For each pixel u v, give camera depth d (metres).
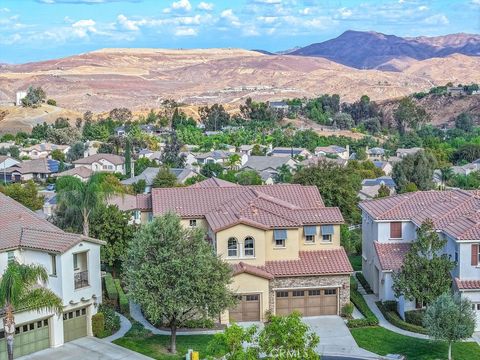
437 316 42.62
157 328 48.97
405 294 47.84
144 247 43.94
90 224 57.66
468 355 43.56
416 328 47.88
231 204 55.69
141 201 60.50
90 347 44.66
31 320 43.28
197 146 193.62
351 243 67.19
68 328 45.66
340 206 73.75
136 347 44.78
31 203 79.62
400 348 45.06
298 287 51.44
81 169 138.88
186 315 45.34
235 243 51.03
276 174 131.62
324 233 53.22
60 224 57.88
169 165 143.38
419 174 111.62
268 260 52.06
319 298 52.16
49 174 149.88
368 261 58.62
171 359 42.88
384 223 55.19
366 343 46.09
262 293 50.44
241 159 153.88
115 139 187.00
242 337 32.78
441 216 52.56
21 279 39.84
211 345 33.03
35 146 187.88
